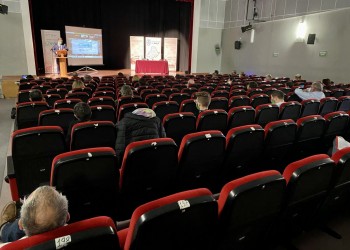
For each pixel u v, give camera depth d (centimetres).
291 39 1124
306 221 196
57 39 1295
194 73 1534
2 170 362
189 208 110
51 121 330
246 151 252
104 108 372
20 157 232
